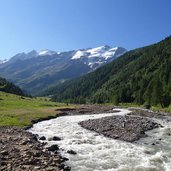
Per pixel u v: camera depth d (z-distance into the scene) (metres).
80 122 57.88
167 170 26.27
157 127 52.78
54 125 55.25
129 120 58.34
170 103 123.25
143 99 152.75
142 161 28.94
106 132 45.16
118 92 194.75
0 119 57.09
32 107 101.81
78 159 29.31
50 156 28.64
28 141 34.56
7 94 163.62
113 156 30.73
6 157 26.81
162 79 154.62
